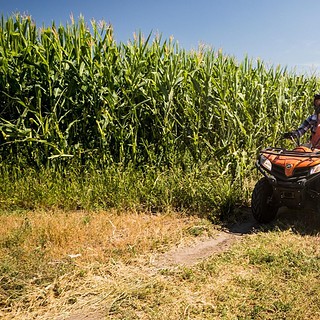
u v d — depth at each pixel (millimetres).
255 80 9109
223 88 8109
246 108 8250
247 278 4254
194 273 4410
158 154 7988
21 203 7219
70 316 3699
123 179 7305
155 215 6773
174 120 8047
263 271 4453
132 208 6871
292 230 5883
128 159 7848
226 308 3691
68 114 7934
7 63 7707
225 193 6875
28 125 7914
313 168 5715
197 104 8164
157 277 4355
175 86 8039
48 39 7598
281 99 9289
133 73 7863
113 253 4992
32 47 7746
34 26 7863
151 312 3650
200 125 8039
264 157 6172
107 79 7684
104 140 7641
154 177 7449
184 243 5508
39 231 5562
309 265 4523
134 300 3871
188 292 4023
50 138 7613
